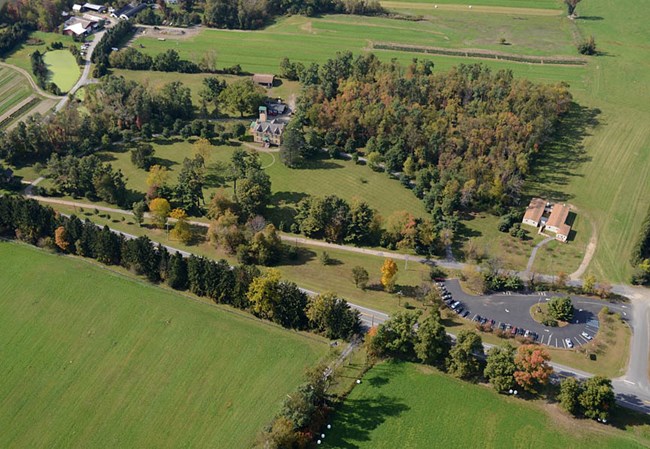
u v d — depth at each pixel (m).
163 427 185.00
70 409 191.88
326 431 180.75
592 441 174.88
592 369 199.12
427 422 181.88
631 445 173.38
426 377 195.62
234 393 193.12
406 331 198.75
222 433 181.75
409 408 186.12
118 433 184.12
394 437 178.38
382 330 199.62
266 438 169.38
